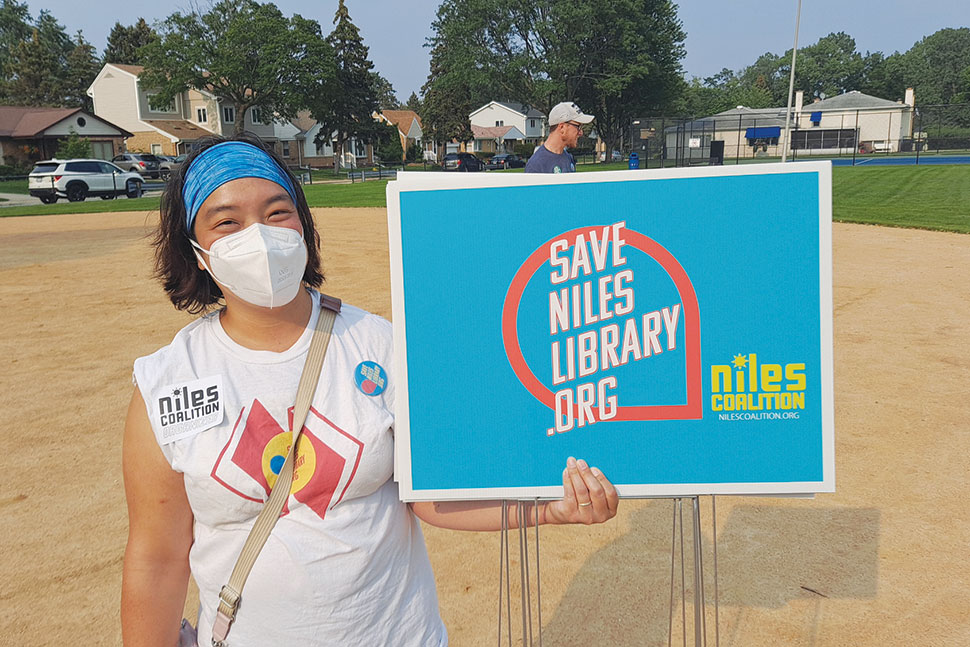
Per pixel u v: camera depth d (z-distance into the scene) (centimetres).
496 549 346
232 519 142
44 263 1177
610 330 148
